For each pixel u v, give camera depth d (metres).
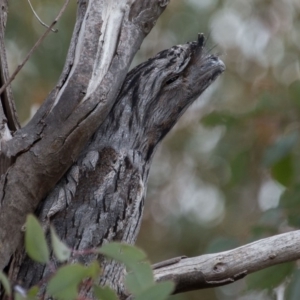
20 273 6.04
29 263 6.06
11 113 6.57
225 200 13.77
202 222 14.39
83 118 5.94
